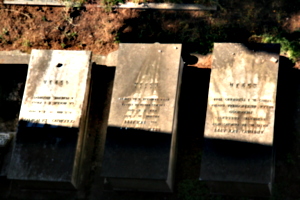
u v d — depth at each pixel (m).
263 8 16.64
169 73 15.13
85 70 15.57
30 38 16.95
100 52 16.59
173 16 16.84
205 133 14.41
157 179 14.15
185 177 14.93
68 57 15.78
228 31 16.42
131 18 16.94
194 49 16.33
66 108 15.18
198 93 15.70
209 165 14.12
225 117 14.51
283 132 15.00
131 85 15.14
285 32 16.20
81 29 16.98
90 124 15.69
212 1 16.83
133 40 16.66
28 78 15.61
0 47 16.89
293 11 16.48
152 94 14.95
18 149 14.84
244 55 15.10
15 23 17.25
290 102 15.28
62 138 14.85
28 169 14.66
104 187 14.98
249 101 14.58
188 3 16.92
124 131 14.65
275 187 14.48
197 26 16.61
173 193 14.77
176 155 15.11
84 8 17.30
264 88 14.66
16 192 15.21
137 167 14.28
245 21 16.50
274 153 14.72
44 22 17.20
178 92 15.24
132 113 14.82
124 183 14.63
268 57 14.98
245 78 14.84
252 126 14.32
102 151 15.42
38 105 15.28
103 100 15.94
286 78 15.52
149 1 17.08
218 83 14.90
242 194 14.46
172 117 14.62
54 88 15.42
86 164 15.32
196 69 15.98
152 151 14.36
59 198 15.05
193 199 14.62
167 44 15.52
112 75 16.20
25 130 15.00
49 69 15.66
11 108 16.28
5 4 17.55
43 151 14.77
